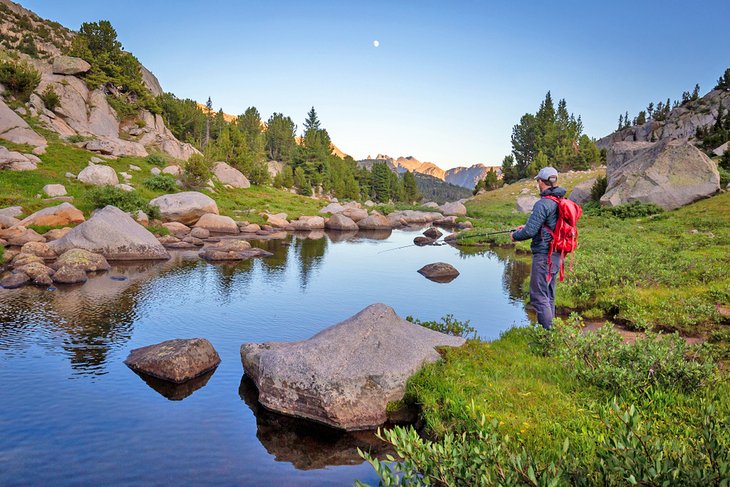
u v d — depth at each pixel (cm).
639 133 12369
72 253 1909
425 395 648
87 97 6775
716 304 1098
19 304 1306
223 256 2323
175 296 1484
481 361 738
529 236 773
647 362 581
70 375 827
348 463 568
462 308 1391
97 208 3123
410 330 810
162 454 577
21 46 9931
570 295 1286
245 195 5609
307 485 516
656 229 2922
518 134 11494
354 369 685
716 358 725
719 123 6875
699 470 281
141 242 2262
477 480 308
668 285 1308
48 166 3934
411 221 5969
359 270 2095
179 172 5119
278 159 14350
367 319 786
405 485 326
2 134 4294
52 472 532
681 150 3847
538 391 604
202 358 871
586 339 656
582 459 396
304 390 685
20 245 2225
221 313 1288
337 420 657
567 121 12750
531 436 491
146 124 7569
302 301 1458
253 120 14150
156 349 890
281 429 653
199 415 689
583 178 8606
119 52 8050
